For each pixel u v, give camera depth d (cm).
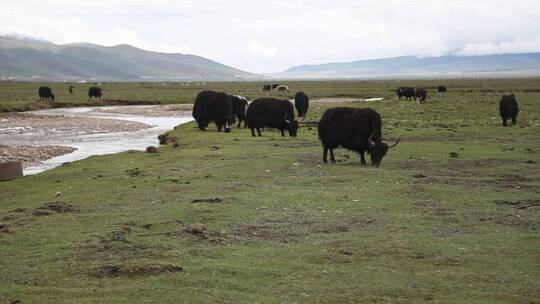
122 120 5797
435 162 2309
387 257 1070
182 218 1377
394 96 9319
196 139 3306
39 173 2378
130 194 1733
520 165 2208
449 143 2942
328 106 6569
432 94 9212
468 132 3503
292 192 1689
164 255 1095
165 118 6175
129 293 892
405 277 958
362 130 2214
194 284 933
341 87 14162
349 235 1231
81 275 985
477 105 6225
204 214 1410
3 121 5506
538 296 862
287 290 905
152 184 1886
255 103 3366
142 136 4300
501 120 4412
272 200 1577
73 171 2320
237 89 13362
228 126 4034
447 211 1452
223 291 900
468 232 1252
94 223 1369
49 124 5256
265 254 1098
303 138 3247
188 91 12419
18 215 1479
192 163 2356
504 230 1264
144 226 1322
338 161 2362
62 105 8038
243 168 2162
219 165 2259
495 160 2348
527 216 1390
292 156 2488
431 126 3931
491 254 1081
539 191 1705
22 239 1232
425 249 1116
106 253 1114
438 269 998
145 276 974
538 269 991
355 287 912
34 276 986
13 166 2359
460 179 1917
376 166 2200
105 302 854
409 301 848
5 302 859
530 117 4603
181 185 1848
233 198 1600
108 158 2727
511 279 941
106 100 8800
